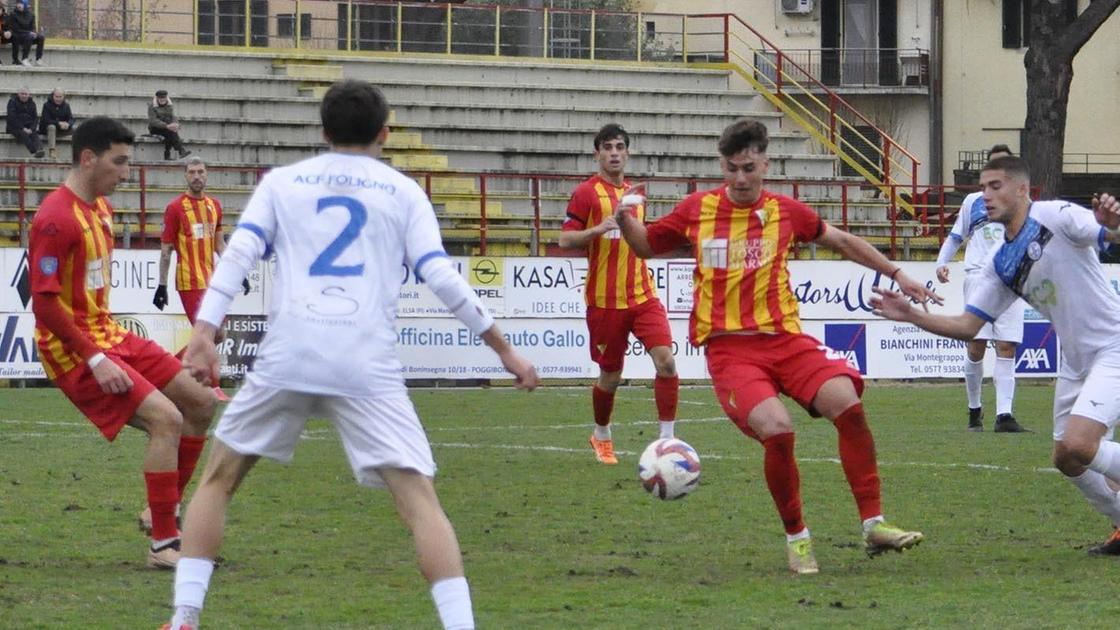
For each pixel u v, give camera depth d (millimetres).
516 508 20188
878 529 15617
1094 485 16328
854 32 96312
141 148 55094
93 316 15711
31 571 15484
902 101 96562
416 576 15367
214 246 35594
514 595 14383
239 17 65625
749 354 15984
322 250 11156
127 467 24156
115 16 64250
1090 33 70125
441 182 58625
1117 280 46625
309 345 11031
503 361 11258
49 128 54500
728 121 66500
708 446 27906
